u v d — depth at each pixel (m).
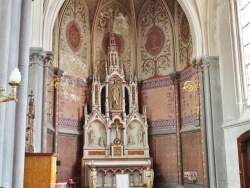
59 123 15.35
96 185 15.13
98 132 16.34
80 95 16.88
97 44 17.97
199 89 14.09
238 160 12.20
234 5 13.24
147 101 17.34
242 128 12.09
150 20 18.02
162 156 16.25
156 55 17.52
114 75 16.91
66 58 16.33
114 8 18.39
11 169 6.63
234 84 12.81
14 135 6.84
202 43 14.18
